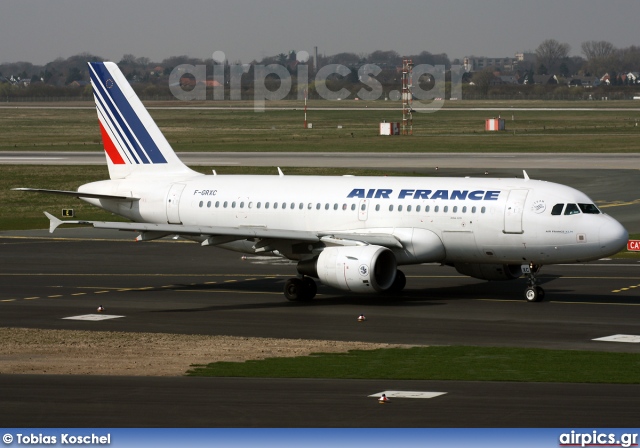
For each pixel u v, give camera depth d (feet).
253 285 420.36
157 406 206.08
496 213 365.20
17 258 506.48
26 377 236.22
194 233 362.12
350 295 392.27
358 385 228.43
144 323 329.93
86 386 225.56
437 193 379.55
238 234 363.15
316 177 413.39
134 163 440.86
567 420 195.00
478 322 328.49
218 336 305.53
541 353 273.95
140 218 431.43
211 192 418.72
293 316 342.85
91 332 312.09
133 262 492.54
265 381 232.94
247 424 191.72
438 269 463.42
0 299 382.22
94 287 414.21
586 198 364.99
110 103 438.81
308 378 237.25
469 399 213.25
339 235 373.61
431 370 247.91
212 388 224.12
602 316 338.13
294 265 480.23
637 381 233.55
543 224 358.02
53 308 360.89
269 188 410.93
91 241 573.74
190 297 387.75
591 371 246.27
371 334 308.19
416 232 376.48
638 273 445.37
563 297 381.19
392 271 365.40
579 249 356.38
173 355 270.46
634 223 624.18
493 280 395.75
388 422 193.16
